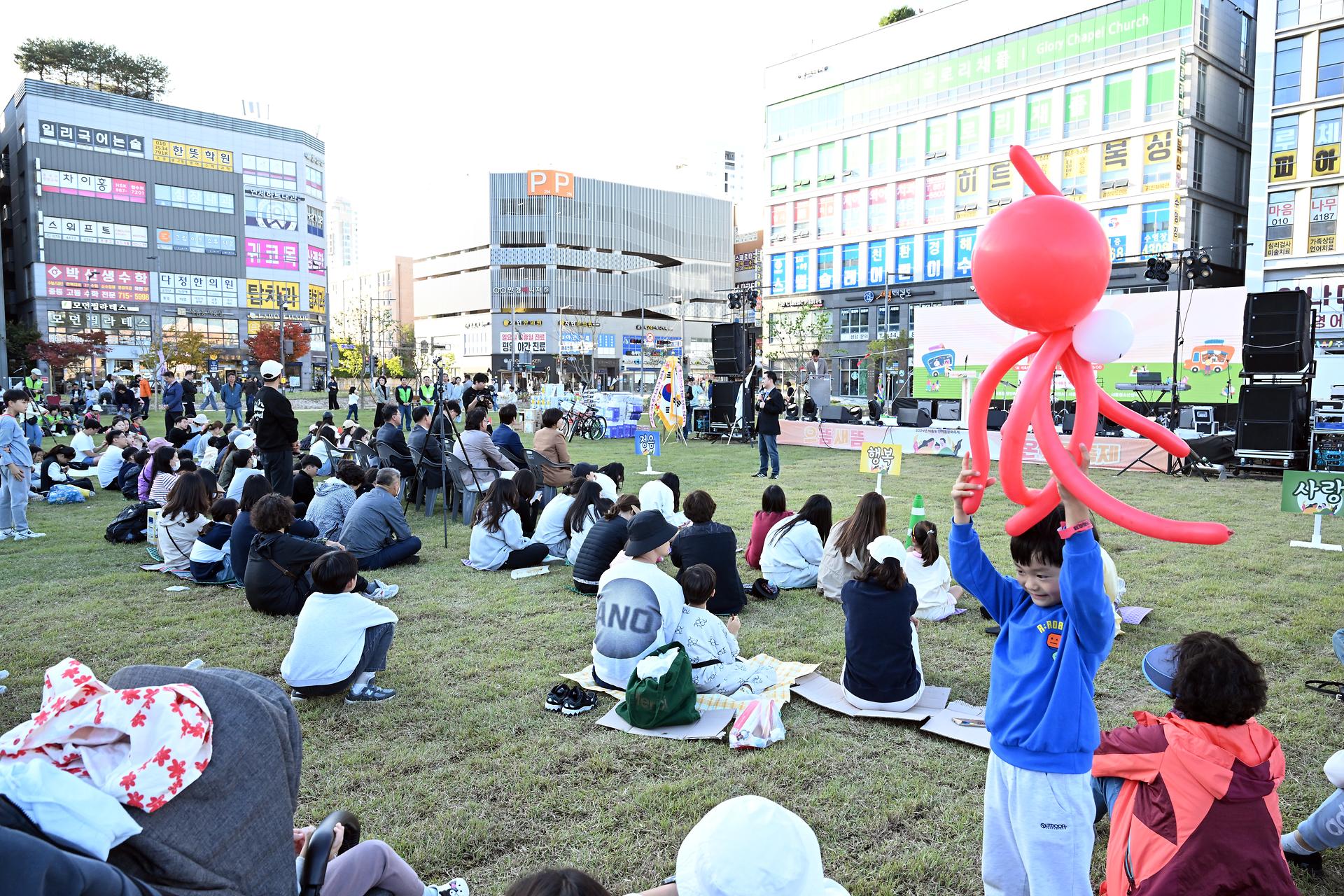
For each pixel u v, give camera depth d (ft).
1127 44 120.16
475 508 31.40
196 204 204.85
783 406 41.32
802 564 20.72
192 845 4.71
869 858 9.38
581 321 272.31
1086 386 5.98
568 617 18.61
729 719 13.05
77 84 215.51
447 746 12.26
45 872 3.84
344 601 13.94
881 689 13.10
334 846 6.34
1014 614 7.22
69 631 17.46
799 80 161.79
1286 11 97.35
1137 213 120.47
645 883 8.95
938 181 142.92
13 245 201.57
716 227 309.22
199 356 169.17
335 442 42.42
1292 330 39.14
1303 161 97.45
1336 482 24.44
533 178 265.75
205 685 5.20
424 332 311.27
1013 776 6.86
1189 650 7.32
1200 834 6.89
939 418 63.77
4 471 27.66
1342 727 12.47
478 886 8.91
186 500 22.40
